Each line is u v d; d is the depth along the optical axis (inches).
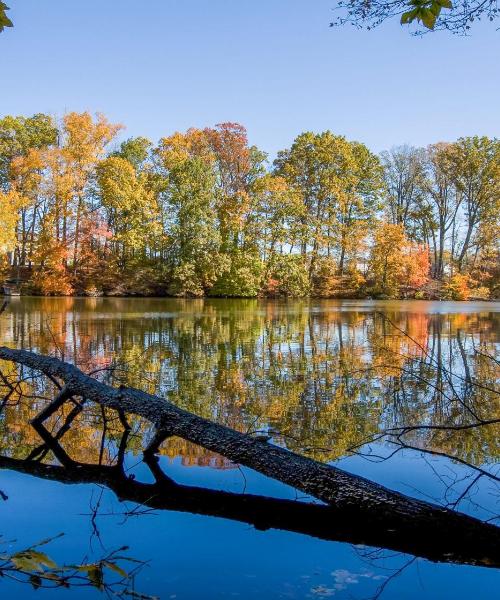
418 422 194.7
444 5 112.7
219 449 142.4
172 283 1401.3
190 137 1658.5
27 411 206.4
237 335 478.9
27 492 128.2
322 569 95.1
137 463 150.9
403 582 90.7
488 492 130.1
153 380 268.2
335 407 215.5
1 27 117.2
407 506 115.3
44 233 1305.4
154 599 84.0
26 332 483.2
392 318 725.9
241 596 85.3
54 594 85.0
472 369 307.4
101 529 108.7
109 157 1405.0
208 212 1418.6
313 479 126.1
